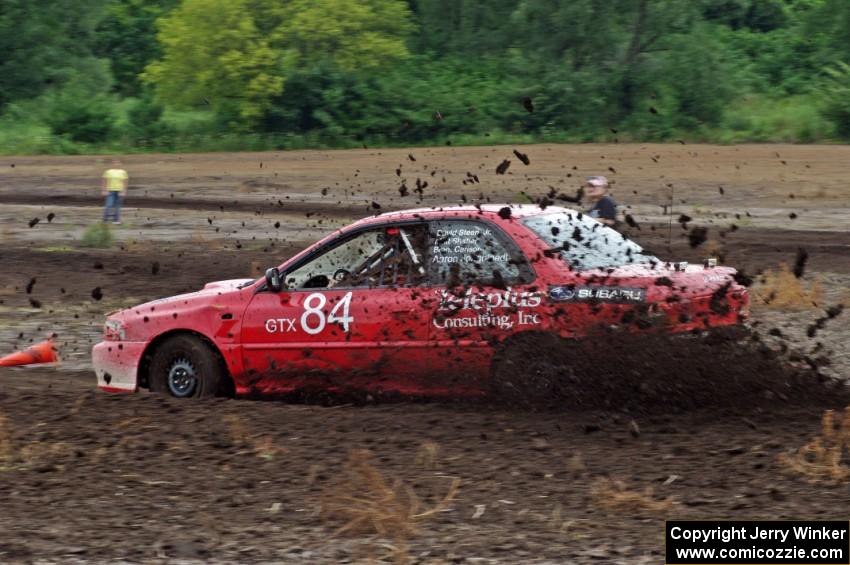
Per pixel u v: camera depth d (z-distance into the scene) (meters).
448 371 12.34
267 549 8.19
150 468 10.35
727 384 11.91
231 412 12.38
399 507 8.88
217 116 84.88
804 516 8.59
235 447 10.97
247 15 84.94
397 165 60.16
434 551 8.07
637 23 88.88
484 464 10.23
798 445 10.45
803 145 69.31
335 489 9.54
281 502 9.31
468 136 80.88
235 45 84.00
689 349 11.90
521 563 7.78
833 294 21.94
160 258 29.88
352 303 12.70
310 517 8.93
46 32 93.81
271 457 10.61
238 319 13.19
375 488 9.29
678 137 78.56
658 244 30.39
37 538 8.48
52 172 60.47
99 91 98.44
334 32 86.25
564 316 11.95
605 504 8.98
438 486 9.64
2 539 8.46
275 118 83.94
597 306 11.89
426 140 81.88
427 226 12.75
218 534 8.55
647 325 11.81
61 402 13.05
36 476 10.17
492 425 11.56
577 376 11.97
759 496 9.08
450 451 10.67
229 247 32.22
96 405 12.84
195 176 57.06
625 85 84.88
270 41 86.69
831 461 9.73
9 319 21.20
